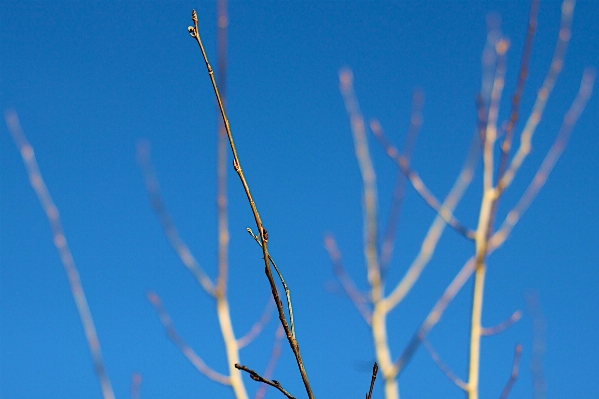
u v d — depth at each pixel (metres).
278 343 3.91
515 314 3.60
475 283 3.30
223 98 3.52
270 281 2.28
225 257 3.82
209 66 2.42
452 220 3.54
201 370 3.62
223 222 3.85
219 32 3.42
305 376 2.23
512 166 3.32
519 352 3.47
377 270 3.61
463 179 3.70
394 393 3.34
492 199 3.38
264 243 2.30
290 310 2.30
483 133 3.44
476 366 3.21
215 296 3.78
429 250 3.60
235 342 3.71
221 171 3.84
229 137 2.38
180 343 3.69
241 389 3.60
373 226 3.71
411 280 3.63
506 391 3.42
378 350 3.43
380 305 3.54
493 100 3.47
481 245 3.31
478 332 3.24
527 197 3.39
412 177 3.72
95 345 3.85
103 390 3.77
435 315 3.39
